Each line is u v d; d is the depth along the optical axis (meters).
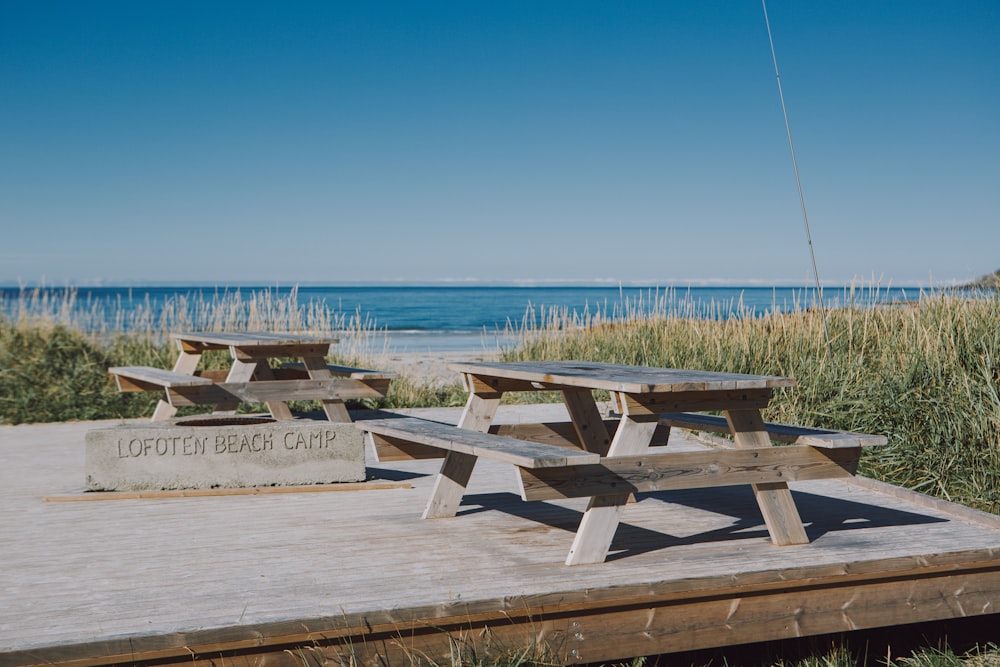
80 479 5.66
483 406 4.73
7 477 5.73
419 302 99.62
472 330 47.59
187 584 3.34
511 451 3.43
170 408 7.78
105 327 10.54
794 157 7.48
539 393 10.11
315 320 11.72
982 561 3.71
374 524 4.37
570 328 11.53
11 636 2.74
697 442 7.09
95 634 2.75
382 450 4.49
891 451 6.26
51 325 9.99
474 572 3.46
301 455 5.30
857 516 4.55
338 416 6.68
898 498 5.04
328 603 3.06
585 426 4.80
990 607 3.74
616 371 4.27
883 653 3.90
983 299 7.50
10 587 3.31
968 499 5.72
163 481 5.13
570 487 3.41
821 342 7.97
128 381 7.47
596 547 3.57
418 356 17.16
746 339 8.59
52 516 4.58
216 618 2.91
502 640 3.09
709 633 3.34
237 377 6.34
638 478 3.55
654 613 3.27
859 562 3.52
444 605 3.00
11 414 8.70
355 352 11.34
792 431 4.11
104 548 3.91
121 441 5.11
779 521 3.86
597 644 3.20
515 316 65.94
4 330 9.83
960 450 6.00
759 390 3.83
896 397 6.55
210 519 4.49
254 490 5.16
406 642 2.98
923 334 7.15
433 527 4.30
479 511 4.70
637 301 10.95
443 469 4.53
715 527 4.29
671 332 10.25
